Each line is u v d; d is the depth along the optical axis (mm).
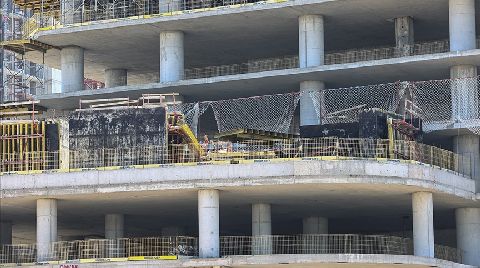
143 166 79750
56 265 80188
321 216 91125
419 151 81000
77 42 96000
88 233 100625
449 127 85312
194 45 96500
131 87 92812
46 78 134375
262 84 91000
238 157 79500
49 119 87125
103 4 96875
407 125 81688
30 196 81375
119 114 81875
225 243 82625
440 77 89312
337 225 96812
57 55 100188
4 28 134625
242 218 91500
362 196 82125
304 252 85062
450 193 81312
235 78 90125
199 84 91125
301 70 88688
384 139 79688
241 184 77938
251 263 77750
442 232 96688
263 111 93750
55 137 83125
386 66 87125
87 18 96688
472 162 86438
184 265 78000
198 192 79375
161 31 92938
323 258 77438
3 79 131250
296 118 95438
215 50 98062
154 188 79125
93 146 81938
